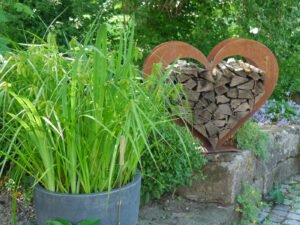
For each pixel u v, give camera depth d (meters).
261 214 3.35
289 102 4.88
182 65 2.93
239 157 3.07
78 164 1.87
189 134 2.82
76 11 4.83
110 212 1.89
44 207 1.90
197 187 2.98
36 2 4.70
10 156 1.84
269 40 4.97
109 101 1.82
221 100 2.96
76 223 1.86
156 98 2.02
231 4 5.16
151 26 5.35
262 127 4.08
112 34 3.88
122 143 1.76
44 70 1.84
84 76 1.75
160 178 2.70
